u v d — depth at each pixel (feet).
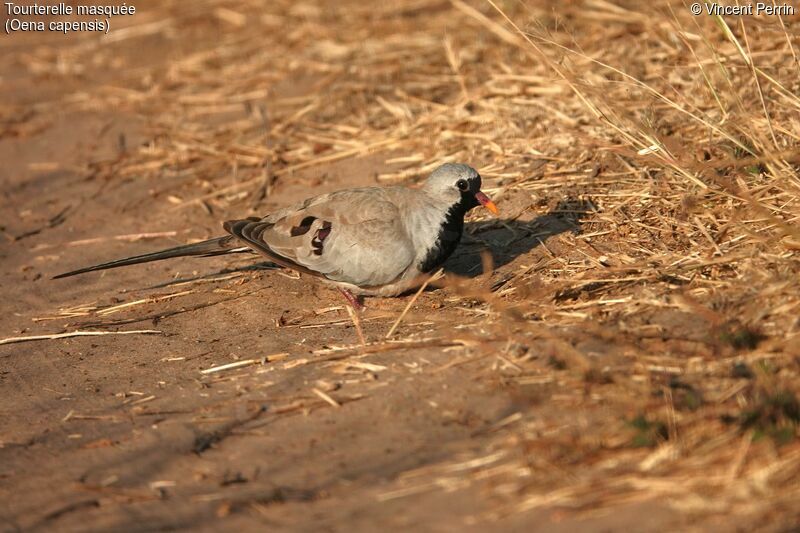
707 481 25.07
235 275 44.11
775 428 26.03
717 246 37.27
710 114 46.16
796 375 28.50
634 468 26.07
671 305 33.76
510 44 60.39
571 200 43.65
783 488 24.43
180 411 32.81
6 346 40.04
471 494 26.18
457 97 56.18
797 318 31.22
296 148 55.62
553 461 26.78
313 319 39.01
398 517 25.68
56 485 29.40
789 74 47.11
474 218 44.50
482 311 36.45
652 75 51.16
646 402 27.91
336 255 38.40
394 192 39.40
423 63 61.26
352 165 52.37
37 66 73.72
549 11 62.64
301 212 39.86
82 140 61.67
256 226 40.40
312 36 69.36
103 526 27.12
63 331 40.83
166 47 73.51
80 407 34.04
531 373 31.17
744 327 31.07
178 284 44.04
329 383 32.91
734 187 39.01
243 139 57.77
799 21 51.62
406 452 28.45
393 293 39.24
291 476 28.27
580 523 24.52
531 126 50.44
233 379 34.55
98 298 43.78
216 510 27.17
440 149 51.21
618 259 38.40
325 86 61.82
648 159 42.24
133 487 28.86
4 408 34.68
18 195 56.13
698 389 28.78
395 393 31.58
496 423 29.09
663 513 24.39
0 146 62.28
